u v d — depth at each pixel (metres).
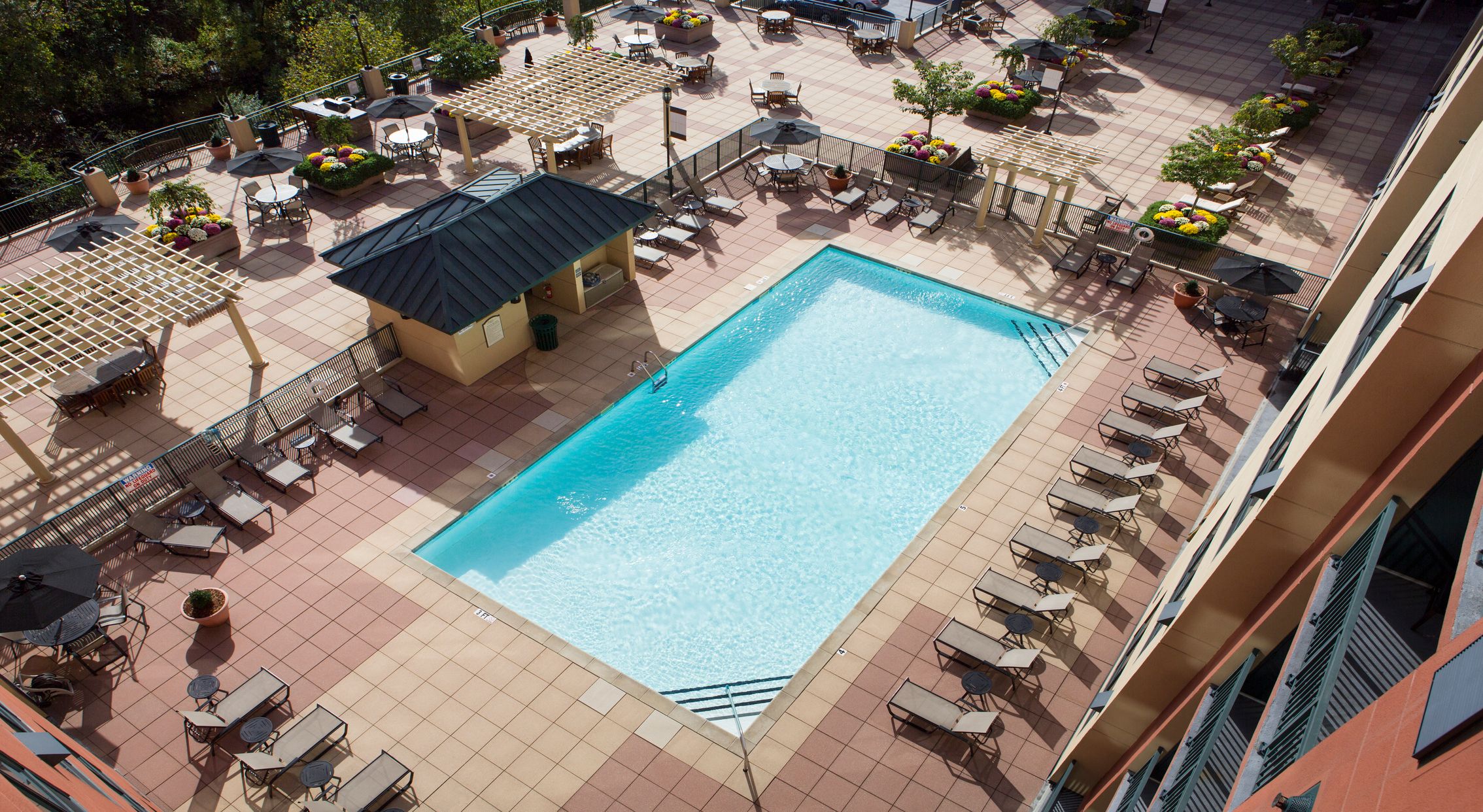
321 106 34.97
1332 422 9.17
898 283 28.09
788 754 15.98
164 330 25.00
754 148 33.72
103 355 20.59
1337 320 23.94
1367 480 9.32
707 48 44.53
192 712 15.35
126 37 52.12
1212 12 51.66
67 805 8.37
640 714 16.55
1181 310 26.78
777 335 25.92
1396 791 5.06
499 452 21.70
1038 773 15.75
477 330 23.06
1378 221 22.16
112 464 21.14
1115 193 33.22
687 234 28.69
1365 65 45.34
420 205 31.36
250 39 55.56
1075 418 22.98
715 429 22.81
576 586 19.03
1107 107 40.03
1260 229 31.22
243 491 19.83
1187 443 22.23
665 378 24.11
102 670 16.83
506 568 19.33
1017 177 34.16
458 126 32.91
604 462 21.86
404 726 16.19
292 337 25.00
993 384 24.34
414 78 39.12
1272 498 10.08
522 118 30.36
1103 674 17.30
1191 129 38.09
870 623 18.17
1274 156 35.34
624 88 32.38
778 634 18.27
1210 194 32.41
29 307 20.97
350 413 22.58
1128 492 20.94
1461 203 10.01
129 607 17.94
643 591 18.97
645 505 20.83
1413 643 8.16
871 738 16.23
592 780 15.52
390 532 19.72
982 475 21.38
